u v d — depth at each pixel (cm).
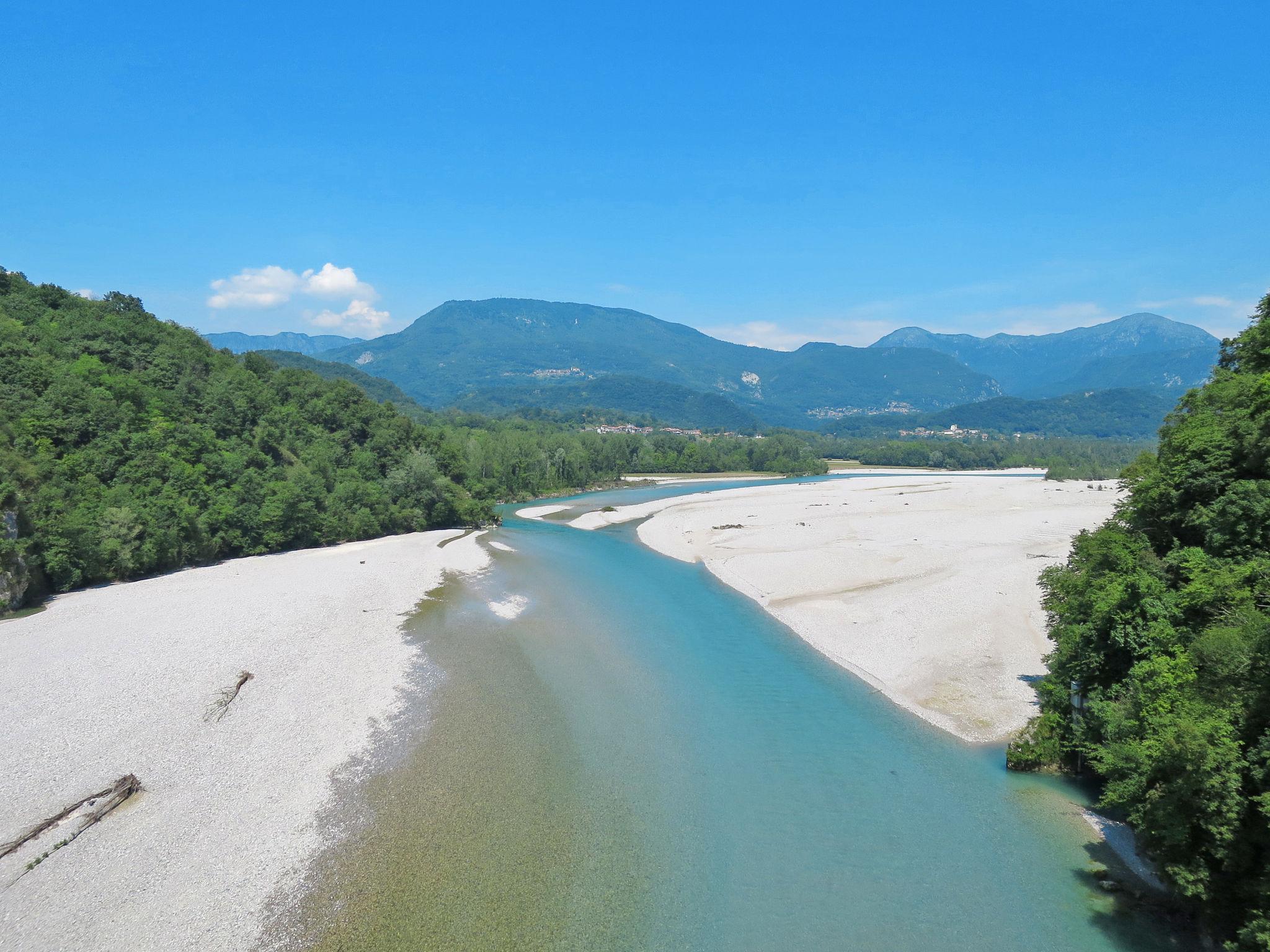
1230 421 3186
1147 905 2278
